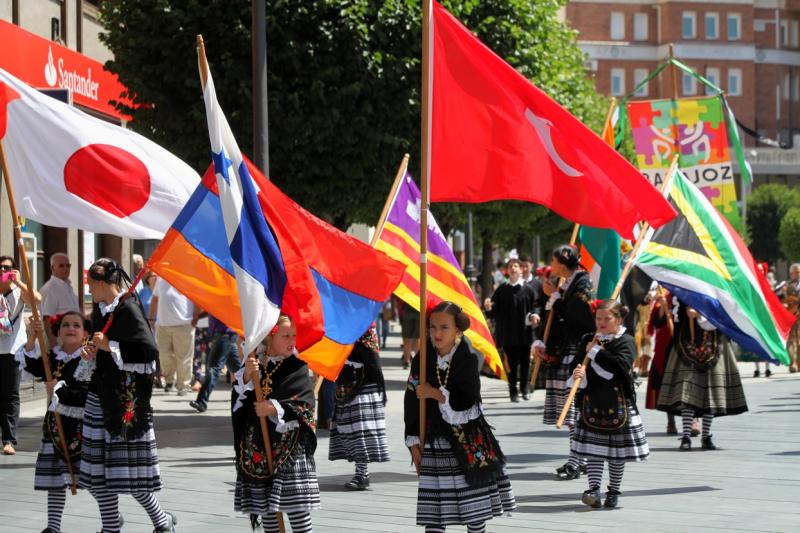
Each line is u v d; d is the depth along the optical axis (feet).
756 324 57.82
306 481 33.86
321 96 82.99
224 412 79.10
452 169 43.60
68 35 97.19
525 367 88.63
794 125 437.17
